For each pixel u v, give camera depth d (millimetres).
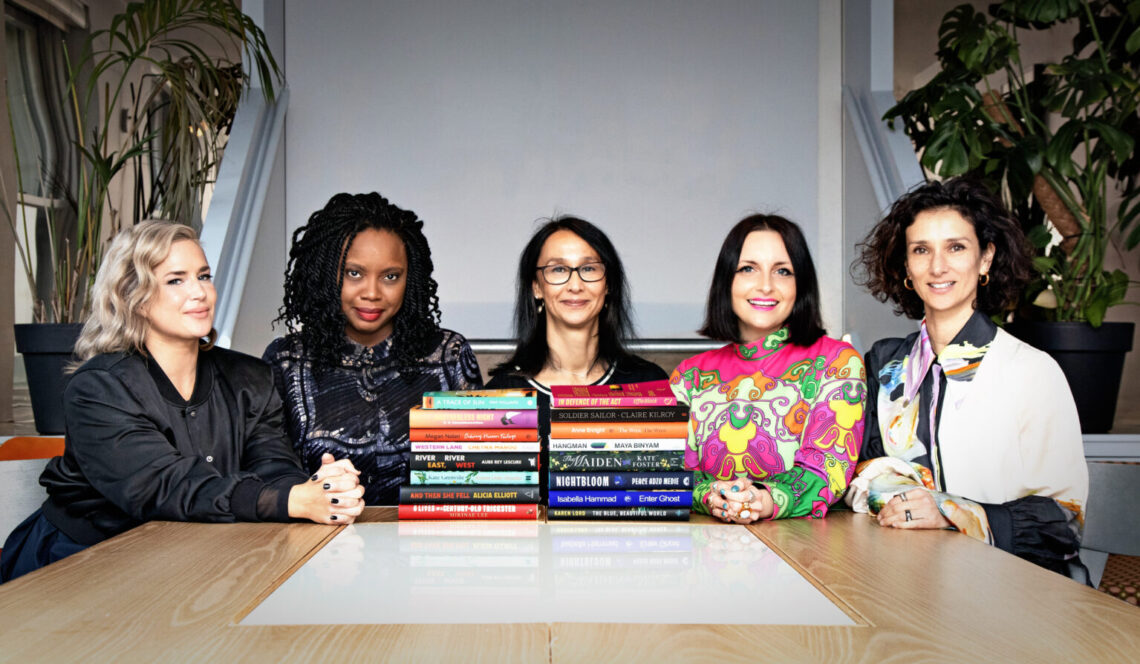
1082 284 3031
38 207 3982
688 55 3826
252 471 1713
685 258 3840
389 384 2070
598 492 1368
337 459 1983
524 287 2139
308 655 749
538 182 3830
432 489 1383
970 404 1686
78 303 3064
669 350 3648
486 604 898
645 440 1372
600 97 3828
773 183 3830
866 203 3404
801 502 1427
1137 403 4164
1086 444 2896
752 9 3822
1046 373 1669
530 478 1387
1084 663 739
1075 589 972
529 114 3826
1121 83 2900
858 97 3635
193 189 3111
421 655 747
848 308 3709
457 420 1381
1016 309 3258
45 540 1621
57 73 4039
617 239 3838
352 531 1298
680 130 3830
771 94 3826
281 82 3555
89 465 1527
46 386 2748
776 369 1716
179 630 821
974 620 855
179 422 1619
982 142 3049
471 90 3820
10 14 3902
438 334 2168
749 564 1080
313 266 1985
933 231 1704
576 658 741
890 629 825
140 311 1609
